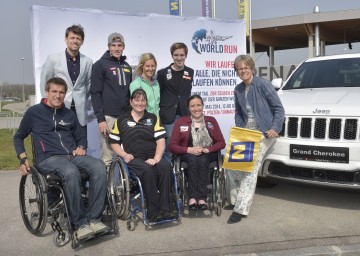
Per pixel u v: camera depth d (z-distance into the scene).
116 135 4.69
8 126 18.69
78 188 4.02
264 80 4.62
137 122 4.68
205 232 4.31
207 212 4.97
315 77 6.17
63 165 4.12
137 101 4.64
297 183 4.87
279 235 4.16
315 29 18.70
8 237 4.30
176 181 4.51
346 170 4.46
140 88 4.96
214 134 4.89
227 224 4.54
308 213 4.83
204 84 7.41
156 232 4.36
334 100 4.88
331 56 6.62
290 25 18.59
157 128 4.73
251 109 4.67
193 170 4.60
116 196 4.50
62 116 4.60
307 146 4.69
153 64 5.12
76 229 3.99
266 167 5.08
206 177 4.64
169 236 4.23
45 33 5.83
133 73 6.02
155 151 4.67
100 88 5.07
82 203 4.07
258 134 4.51
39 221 4.12
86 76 5.24
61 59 5.05
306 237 4.09
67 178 4.00
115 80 5.10
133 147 4.59
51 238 4.26
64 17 5.95
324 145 4.58
